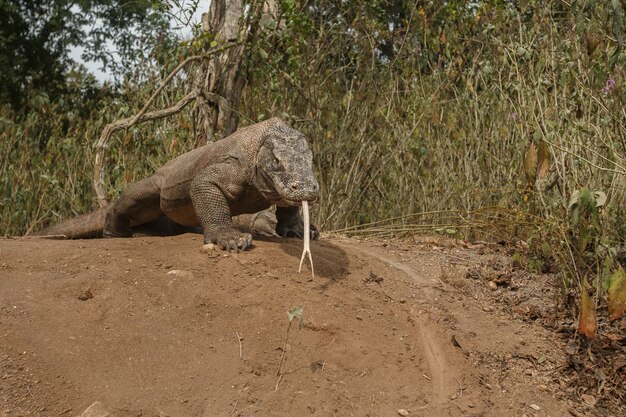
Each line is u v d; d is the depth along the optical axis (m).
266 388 4.34
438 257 6.66
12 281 4.96
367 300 5.26
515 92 7.69
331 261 5.64
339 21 8.64
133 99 10.32
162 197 6.33
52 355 4.35
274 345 4.60
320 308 4.90
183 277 5.05
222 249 5.43
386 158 8.66
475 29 8.95
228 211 5.67
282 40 7.97
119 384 4.23
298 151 5.39
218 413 4.14
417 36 9.52
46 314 4.65
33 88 20.34
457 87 9.31
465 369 4.86
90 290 4.94
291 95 8.56
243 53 7.93
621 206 6.51
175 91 9.74
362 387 4.48
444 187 8.23
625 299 4.89
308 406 4.26
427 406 4.46
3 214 10.17
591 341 5.40
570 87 6.89
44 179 10.49
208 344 4.59
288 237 6.32
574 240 5.95
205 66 7.96
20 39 21.23
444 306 5.57
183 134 8.97
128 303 4.82
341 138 8.52
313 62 8.55
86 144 10.34
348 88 9.18
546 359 5.23
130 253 5.45
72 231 7.42
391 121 8.73
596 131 6.27
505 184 7.79
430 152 8.55
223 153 5.79
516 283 6.27
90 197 10.15
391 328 5.04
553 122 5.80
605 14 5.37
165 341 4.56
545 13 7.10
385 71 9.10
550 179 6.37
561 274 6.02
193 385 4.28
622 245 6.41
